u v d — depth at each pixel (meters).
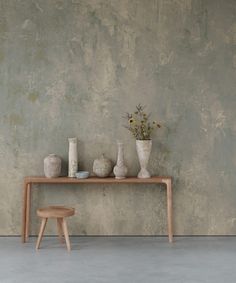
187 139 7.19
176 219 7.23
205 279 5.41
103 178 6.95
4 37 7.12
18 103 7.16
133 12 7.11
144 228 7.23
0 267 5.83
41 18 7.12
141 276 5.51
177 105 7.16
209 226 7.23
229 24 7.12
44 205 7.23
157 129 7.18
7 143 7.18
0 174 7.18
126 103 7.17
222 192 7.21
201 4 7.11
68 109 7.18
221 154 7.19
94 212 7.23
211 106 7.16
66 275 5.54
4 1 7.11
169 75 7.14
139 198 7.22
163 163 7.21
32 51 7.13
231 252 6.43
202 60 7.13
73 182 6.88
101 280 5.38
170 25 7.11
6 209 7.20
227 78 7.15
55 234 7.23
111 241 6.97
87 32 7.13
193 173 7.21
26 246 6.71
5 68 7.13
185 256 6.27
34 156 7.19
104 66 7.15
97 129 7.19
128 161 7.20
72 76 7.15
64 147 7.20
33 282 5.32
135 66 7.14
